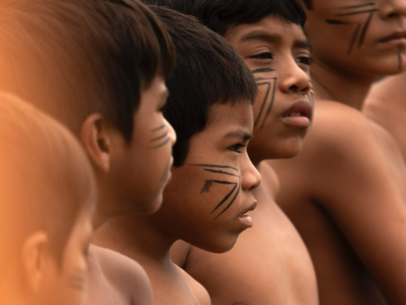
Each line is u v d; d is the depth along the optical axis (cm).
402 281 407
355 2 444
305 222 429
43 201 127
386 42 448
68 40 175
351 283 433
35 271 126
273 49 337
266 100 332
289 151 339
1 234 123
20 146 125
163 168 193
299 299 348
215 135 260
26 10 177
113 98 179
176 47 261
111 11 185
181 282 270
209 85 259
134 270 222
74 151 132
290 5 340
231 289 319
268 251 338
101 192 184
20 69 171
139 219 264
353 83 474
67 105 172
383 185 417
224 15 332
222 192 261
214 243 267
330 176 421
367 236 414
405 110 545
